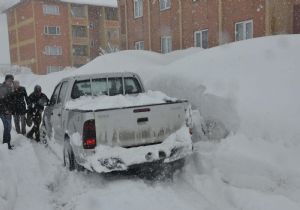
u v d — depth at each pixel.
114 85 8.14
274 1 17.31
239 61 8.71
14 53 53.22
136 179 6.53
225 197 5.47
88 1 50.69
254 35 18.47
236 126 7.22
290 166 5.87
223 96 7.82
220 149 6.85
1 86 9.17
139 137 6.33
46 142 10.11
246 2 18.77
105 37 52.56
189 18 22.61
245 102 7.39
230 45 9.98
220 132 7.50
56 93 9.01
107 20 52.75
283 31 17.20
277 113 6.84
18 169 7.41
